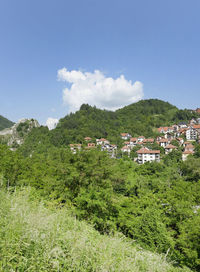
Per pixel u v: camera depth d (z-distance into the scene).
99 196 12.32
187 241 12.88
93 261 3.11
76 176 13.54
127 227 13.55
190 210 15.48
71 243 3.43
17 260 2.57
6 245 2.53
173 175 39.38
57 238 3.27
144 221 12.70
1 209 3.43
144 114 175.25
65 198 12.90
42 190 13.48
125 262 3.36
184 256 12.50
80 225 5.34
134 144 100.69
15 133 147.38
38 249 2.83
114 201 14.01
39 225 3.30
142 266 3.71
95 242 4.10
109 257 3.29
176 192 21.12
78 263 2.94
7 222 3.11
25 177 17.45
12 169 18.34
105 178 15.09
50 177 14.94
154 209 13.63
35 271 2.51
